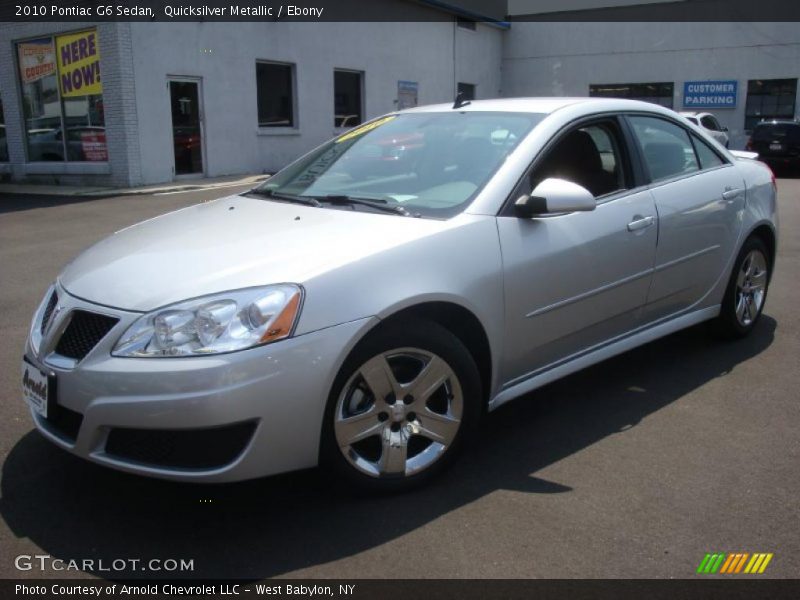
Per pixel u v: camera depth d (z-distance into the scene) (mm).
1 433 3727
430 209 3426
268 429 2709
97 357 2762
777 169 20438
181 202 13062
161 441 2719
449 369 3154
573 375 4562
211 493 3168
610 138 4105
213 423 2629
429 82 23719
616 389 4324
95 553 2758
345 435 2939
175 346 2678
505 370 3480
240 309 2719
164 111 15539
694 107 26188
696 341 5172
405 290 2980
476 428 3334
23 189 15328
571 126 3854
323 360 2777
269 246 3096
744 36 25094
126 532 2893
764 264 5215
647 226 4039
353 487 3033
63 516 3000
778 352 4922
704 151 4777
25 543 2816
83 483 3252
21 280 7195
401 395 3062
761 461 3432
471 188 3506
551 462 3443
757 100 25391
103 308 2867
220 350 2652
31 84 16328
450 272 3139
